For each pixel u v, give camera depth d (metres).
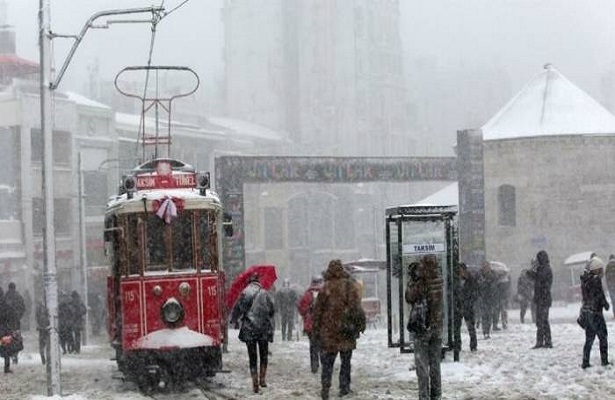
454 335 27.50
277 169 64.31
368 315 63.09
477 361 27.64
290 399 22.27
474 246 69.00
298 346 40.16
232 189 62.91
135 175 27.28
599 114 84.69
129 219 25.81
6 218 78.00
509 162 84.00
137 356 25.36
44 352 37.50
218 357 26.00
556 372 24.59
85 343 53.28
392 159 68.25
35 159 78.81
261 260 112.88
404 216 26.03
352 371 27.52
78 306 43.16
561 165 82.75
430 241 26.44
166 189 26.77
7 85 85.38
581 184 82.56
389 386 23.77
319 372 28.62
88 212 83.88
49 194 26.20
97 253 83.88
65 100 81.62
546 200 82.88
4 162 78.75
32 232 77.75
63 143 81.44
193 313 25.64
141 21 28.27
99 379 29.56
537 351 29.80
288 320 47.00
